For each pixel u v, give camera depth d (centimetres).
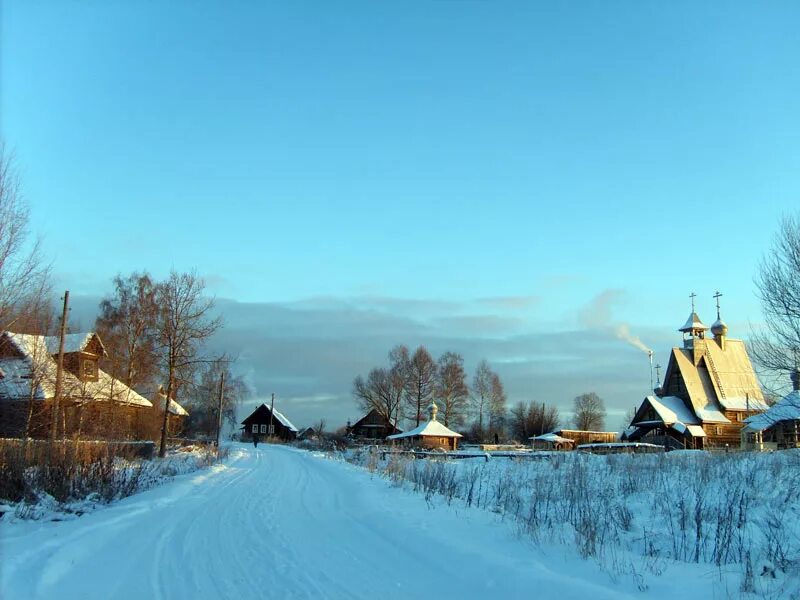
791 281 2281
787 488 1828
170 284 4303
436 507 1544
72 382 3738
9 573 869
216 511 1609
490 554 1003
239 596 814
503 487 1986
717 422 6594
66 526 1266
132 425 5019
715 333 7212
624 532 1441
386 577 916
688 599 782
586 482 2022
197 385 5897
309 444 8188
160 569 958
